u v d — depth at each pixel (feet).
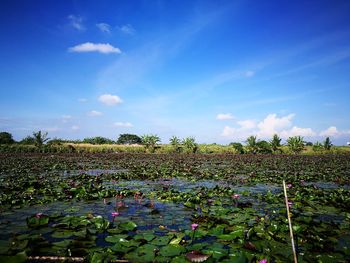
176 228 20.43
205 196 32.83
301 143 165.27
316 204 29.60
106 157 114.32
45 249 15.34
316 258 14.60
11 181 43.37
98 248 15.67
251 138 170.19
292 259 14.55
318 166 82.43
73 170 63.52
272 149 171.83
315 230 19.25
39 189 35.50
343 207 27.30
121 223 20.24
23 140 170.81
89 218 21.76
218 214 24.26
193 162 93.50
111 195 32.71
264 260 12.60
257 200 31.65
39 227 19.63
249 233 17.88
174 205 28.40
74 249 15.11
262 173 60.39
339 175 59.11
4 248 15.16
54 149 150.20
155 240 16.97
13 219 22.11
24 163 78.07
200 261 13.66
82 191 32.58
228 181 48.73
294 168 74.79
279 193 35.86
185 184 44.65
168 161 96.32
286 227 19.02
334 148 181.98
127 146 172.45
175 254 14.87
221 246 16.20
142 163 85.35
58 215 22.29
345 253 15.58
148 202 29.76
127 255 14.76
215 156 135.95
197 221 21.75
